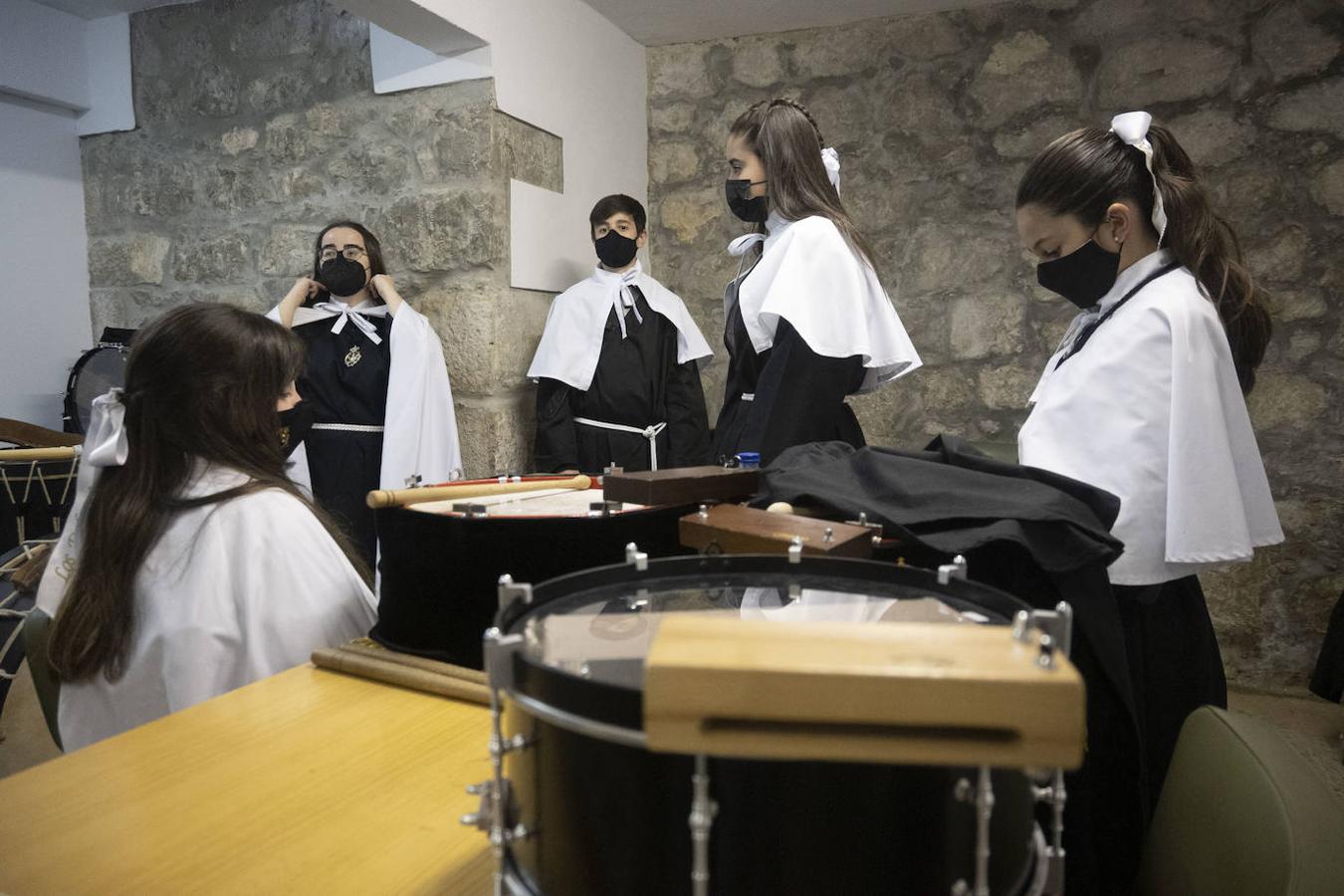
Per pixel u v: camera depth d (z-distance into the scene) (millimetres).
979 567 915
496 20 2531
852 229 1876
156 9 3080
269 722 829
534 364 2734
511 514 918
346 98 2801
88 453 1163
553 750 404
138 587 1117
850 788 363
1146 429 1054
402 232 2729
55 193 3258
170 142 3133
